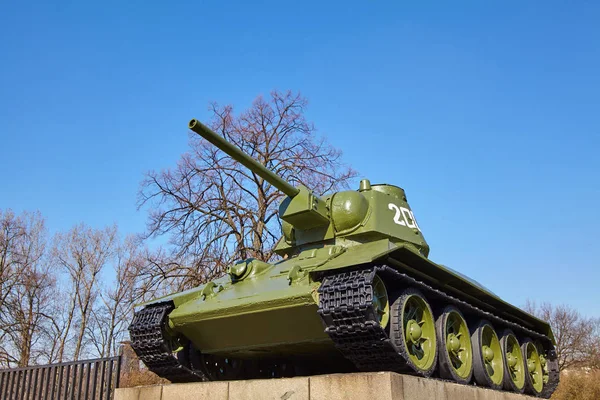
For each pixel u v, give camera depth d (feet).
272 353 39.75
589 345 196.85
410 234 44.83
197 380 40.34
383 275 32.63
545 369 58.34
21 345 122.42
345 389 28.99
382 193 44.83
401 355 31.71
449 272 37.35
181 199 88.43
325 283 31.91
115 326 133.90
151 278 86.63
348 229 41.93
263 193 91.40
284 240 45.60
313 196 41.93
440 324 37.29
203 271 87.15
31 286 122.83
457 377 37.55
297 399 30.14
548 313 208.44
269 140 93.81
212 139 36.52
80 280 133.49
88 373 40.98
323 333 34.22
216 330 36.96
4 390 47.60
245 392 31.81
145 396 35.35
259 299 33.81
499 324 47.39
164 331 37.81
